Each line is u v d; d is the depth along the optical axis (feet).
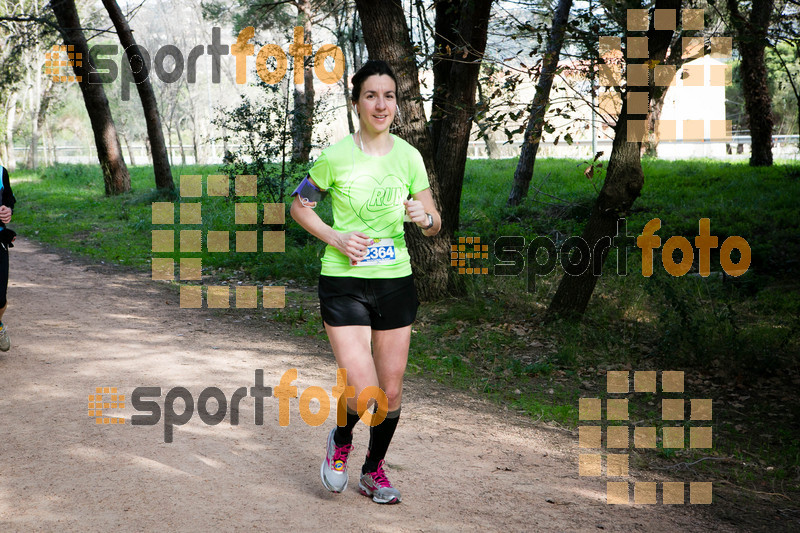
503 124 26.40
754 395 21.97
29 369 19.35
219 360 21.59
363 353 11.14
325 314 11.34
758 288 32.73
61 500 11.48
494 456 15.42
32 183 92.63
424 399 19.60
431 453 15.12
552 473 14.76
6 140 123.24
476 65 30.94
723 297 31.96
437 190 30.01
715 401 21.47
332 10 55.01
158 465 13.10
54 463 12.97
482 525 11.66
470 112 31.37
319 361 22.41
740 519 13.46
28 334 23.39
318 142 48.70
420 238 30.37
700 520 13.16
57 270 37.29
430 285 30.48
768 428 19.52
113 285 33.83
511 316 28.99
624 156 25.84
